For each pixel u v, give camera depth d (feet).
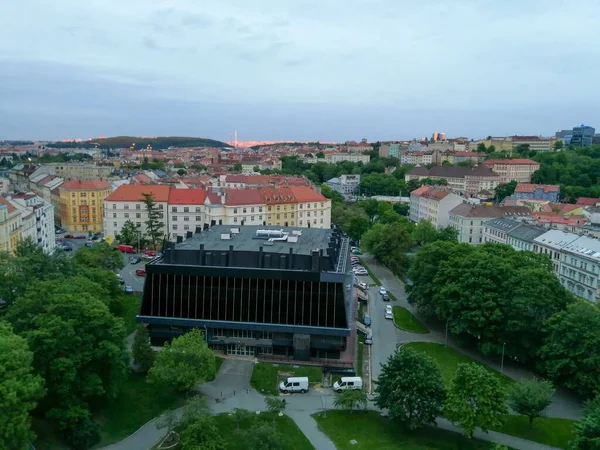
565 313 309.01
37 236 538.47
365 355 352.28
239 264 341.21
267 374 312.50
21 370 186.91
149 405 274.36
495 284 350.43
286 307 329.31
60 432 232.94
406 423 261.65
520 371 336.08
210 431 222.48
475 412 241.35
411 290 437.58
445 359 348.38
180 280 335.67
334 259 358.43
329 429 260.21
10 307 265.34
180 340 277.85
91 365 244.22
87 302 249.55
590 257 469.57
